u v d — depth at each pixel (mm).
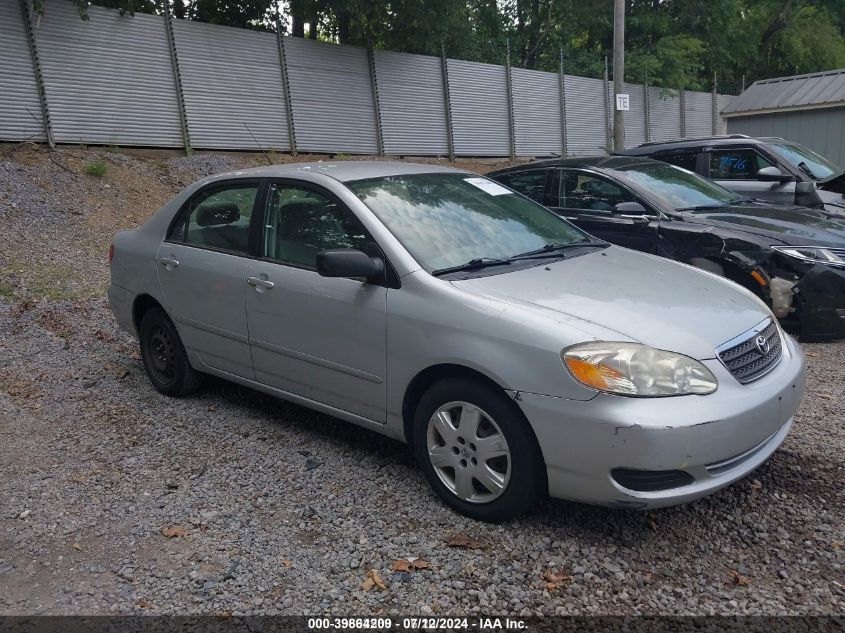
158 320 5207
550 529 3424
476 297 3467
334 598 2982
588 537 3355
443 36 17016
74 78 11719
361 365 3867
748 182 9281
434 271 3705
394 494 3797
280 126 14547
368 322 3779
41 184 10250
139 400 5211
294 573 3154
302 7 15383
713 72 26641
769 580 3043
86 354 6129
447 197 4398
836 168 9695
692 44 23781
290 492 3855
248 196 4633
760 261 6262
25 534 3500
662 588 2996
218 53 13477
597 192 7465
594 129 21594
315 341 4074
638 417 2986
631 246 7004
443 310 3502
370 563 3205
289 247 4305
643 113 23047
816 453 4090
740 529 3404
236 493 3859
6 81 11023
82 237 9266
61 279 7941
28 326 6641
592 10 23297
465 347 3375
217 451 4371
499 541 3336
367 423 3988
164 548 3367
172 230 5117
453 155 17969
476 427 3436
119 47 12211
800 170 8977
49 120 11469
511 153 19359
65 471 4137
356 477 3998
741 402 3176
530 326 3244
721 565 3146
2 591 3080
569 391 3104
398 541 3355
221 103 13594
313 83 15000
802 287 6125
